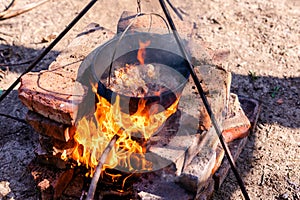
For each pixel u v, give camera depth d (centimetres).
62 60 299
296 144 336
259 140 338
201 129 278
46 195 279
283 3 482
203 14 458
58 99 264
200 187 266
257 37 435
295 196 299
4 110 355
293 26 449
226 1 480
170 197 260
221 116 296
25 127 341
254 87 384
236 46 423
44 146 278
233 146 313
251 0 483
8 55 405
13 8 451
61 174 279
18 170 309
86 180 281
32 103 265
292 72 400
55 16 453
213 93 289
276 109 365
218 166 294
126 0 475
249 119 335
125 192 274
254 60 410
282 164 321
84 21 446
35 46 417
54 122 266
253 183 308
